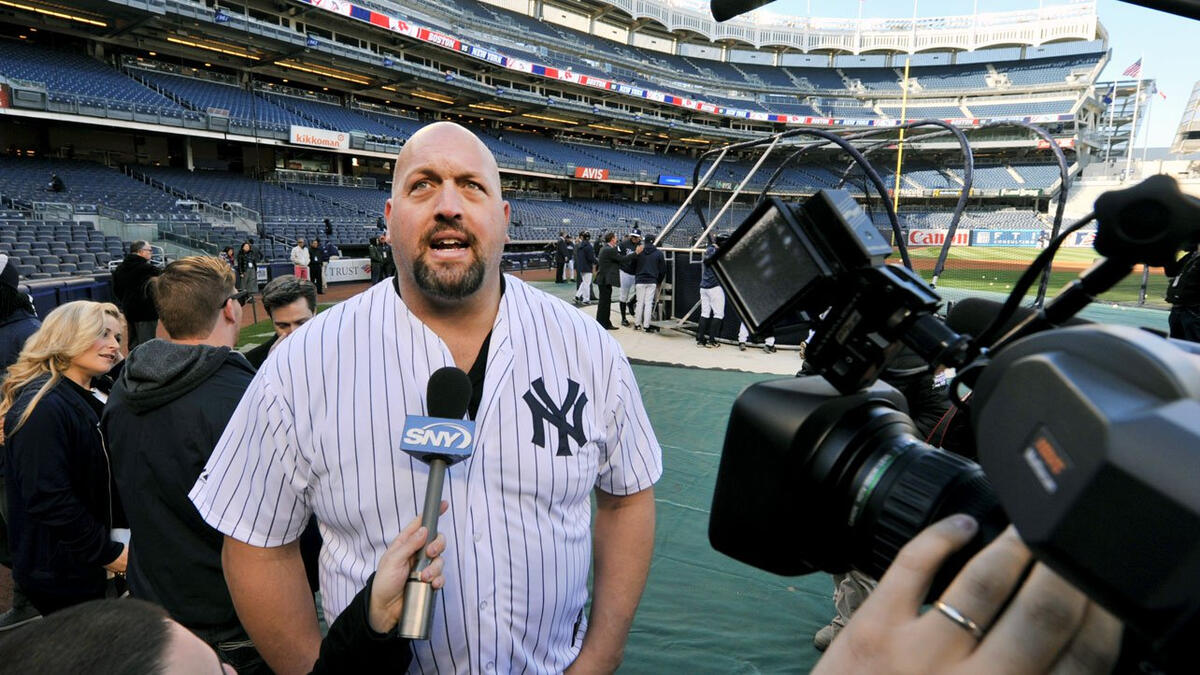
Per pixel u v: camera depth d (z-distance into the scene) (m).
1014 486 0.32
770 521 0.62
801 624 2.72
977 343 0.59
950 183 40.12
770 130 47.16
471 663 1.10
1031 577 0.33
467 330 1.24
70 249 13.91
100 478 2.03
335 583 1.17
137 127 20.84
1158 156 49.50
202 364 1.62
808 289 0.64
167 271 1.79
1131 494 0.23
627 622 1.34
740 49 50.03
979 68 45.69
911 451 0.59
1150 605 0.23
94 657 0.65
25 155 21.92
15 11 20.92
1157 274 15.77
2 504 2.39
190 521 1.56
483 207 1.17
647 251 9.64
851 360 0.64
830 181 41.62
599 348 1.35
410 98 34.38
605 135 45.28
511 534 1.14
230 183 24.06
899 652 0.35
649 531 1.42
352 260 18.84
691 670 2.44
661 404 5.99
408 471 1.12
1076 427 0.28
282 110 27.61
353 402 1.14
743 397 0.68
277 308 2.65
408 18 31.06
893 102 45.94
